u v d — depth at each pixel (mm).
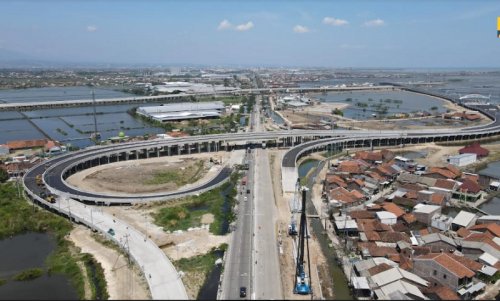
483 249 88750
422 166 163250
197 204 126000
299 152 182375
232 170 162500
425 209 112250
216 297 76250
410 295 72375
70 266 87625
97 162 175750
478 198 130375
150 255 88438
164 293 74062
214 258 91188
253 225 107062
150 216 115125
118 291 76438
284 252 93375
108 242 97375
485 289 78438
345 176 146625
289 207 122062
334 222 108875
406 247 91500
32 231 107875
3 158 179625
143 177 156000
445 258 79875
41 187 133500
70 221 111188
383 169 151875
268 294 75625
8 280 83812
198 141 196625
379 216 108062
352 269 85125
